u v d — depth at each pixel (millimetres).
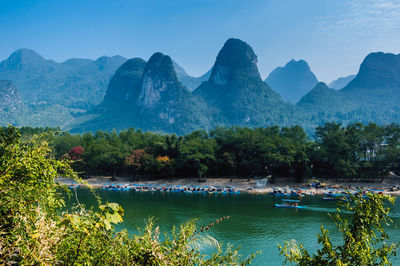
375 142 107812
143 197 89688
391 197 9102
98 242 7191
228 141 124812
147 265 7297
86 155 126125
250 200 84000
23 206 6848
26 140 7938
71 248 6844
